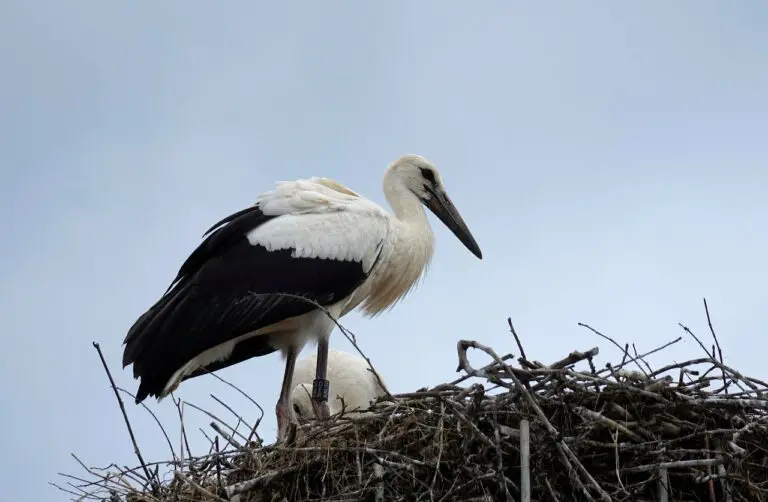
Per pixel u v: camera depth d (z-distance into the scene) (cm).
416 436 1237
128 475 1287
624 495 1168
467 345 1160
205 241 1583
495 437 1155
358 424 1288
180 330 1524
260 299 1544
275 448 1291
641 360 1198
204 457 1293
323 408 1539
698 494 1199
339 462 1257
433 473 1202
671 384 1206
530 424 1168
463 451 1178
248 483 1234
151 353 1514
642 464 1187
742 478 1146
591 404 1196
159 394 1516
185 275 1591
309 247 1574
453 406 1179
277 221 1589
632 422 1186
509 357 1173
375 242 1606
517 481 1182
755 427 1179
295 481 1267
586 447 1184
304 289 1559
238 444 1327
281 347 1611
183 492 1299
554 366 1176
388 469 1210
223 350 1555
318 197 1614
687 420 1197
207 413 1336
